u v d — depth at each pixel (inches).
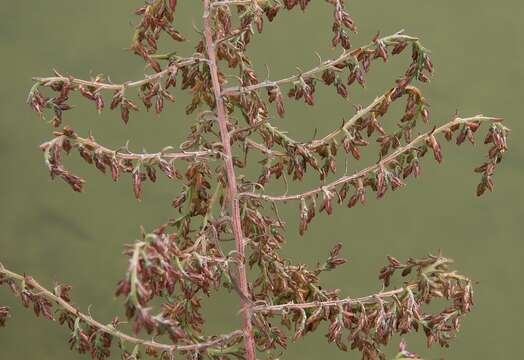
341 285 361.4
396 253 364.8
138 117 411.8
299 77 140.9
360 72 138.6
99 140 410.9
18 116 428.5
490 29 401.7
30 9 458.0
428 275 137.2
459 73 390.3
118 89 140.0
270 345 149.3
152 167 136.8
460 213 369.7
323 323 351.9
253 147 149.0
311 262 365.1
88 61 435.8
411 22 407.2
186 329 149.2
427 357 343.0
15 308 372.5
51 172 128.3
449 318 135.6
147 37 141.6
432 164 375.2
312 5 423.2
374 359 145.3
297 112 390.6
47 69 437.7
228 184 149.7
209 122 149.2
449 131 138.3
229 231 154.3
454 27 404.2
